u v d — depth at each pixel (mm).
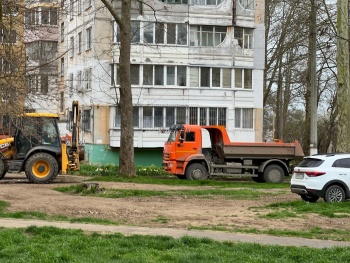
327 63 43781
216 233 13625
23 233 12117
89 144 44500
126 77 29906
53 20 19703
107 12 43438
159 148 44281
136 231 13375
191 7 44781
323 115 64688
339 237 13836
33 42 18734
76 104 28391
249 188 27406
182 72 44719
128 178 29016
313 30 33719
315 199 21266
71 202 19672
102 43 43812
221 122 45531
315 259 10008
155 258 9734
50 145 26812
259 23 46719
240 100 46062
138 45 43500
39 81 18000
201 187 27062
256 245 11234
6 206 18234
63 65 50812
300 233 14180
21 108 17016
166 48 44219
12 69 16562
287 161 32562
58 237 11523
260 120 46750
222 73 45625
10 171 26719
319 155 21000
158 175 33656
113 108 44000
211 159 32250
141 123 43688
